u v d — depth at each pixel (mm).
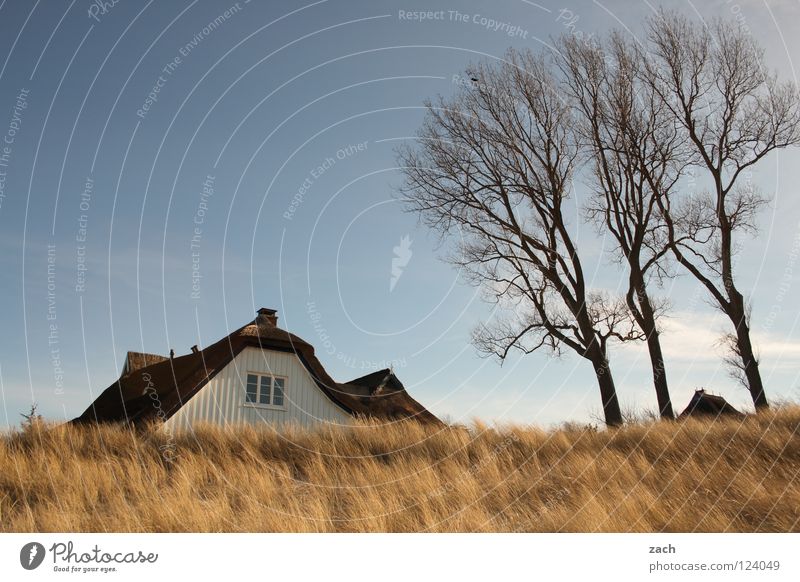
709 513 10320
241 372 22844
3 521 9398
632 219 25750
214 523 9594
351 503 11570
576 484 12273
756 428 14750
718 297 25266
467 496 11734
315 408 23891
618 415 24609
